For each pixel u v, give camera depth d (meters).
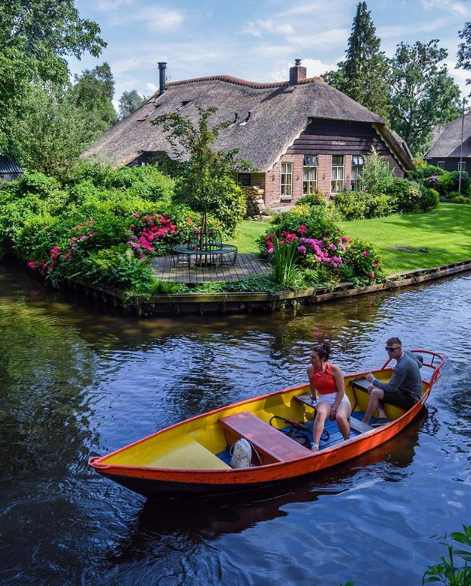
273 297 13.98
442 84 60.53
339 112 28.14
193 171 15.48
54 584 4.98
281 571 5.15
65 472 6.72
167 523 5.83
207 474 5.83
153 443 6.44
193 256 17.91
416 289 16.55
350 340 11.77
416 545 5.49
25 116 26.52
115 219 17.62
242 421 7.04
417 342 11.63
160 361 10.48
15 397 8.83
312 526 5.78
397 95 62.41
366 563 5.25
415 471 6.79
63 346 11.37
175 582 5.03
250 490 6.29
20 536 5.59
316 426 6.84
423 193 30.33
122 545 5.49
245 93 32.34
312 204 26.83
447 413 8.40
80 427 7.84
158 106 37.62
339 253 15.88
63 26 26.14
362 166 30.39
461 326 12.74
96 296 15.34
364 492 6.36
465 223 26.66
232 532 5.69
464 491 6.39
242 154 26.36
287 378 9.64
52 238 18.47
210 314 13.90
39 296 16.03
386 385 7.73
